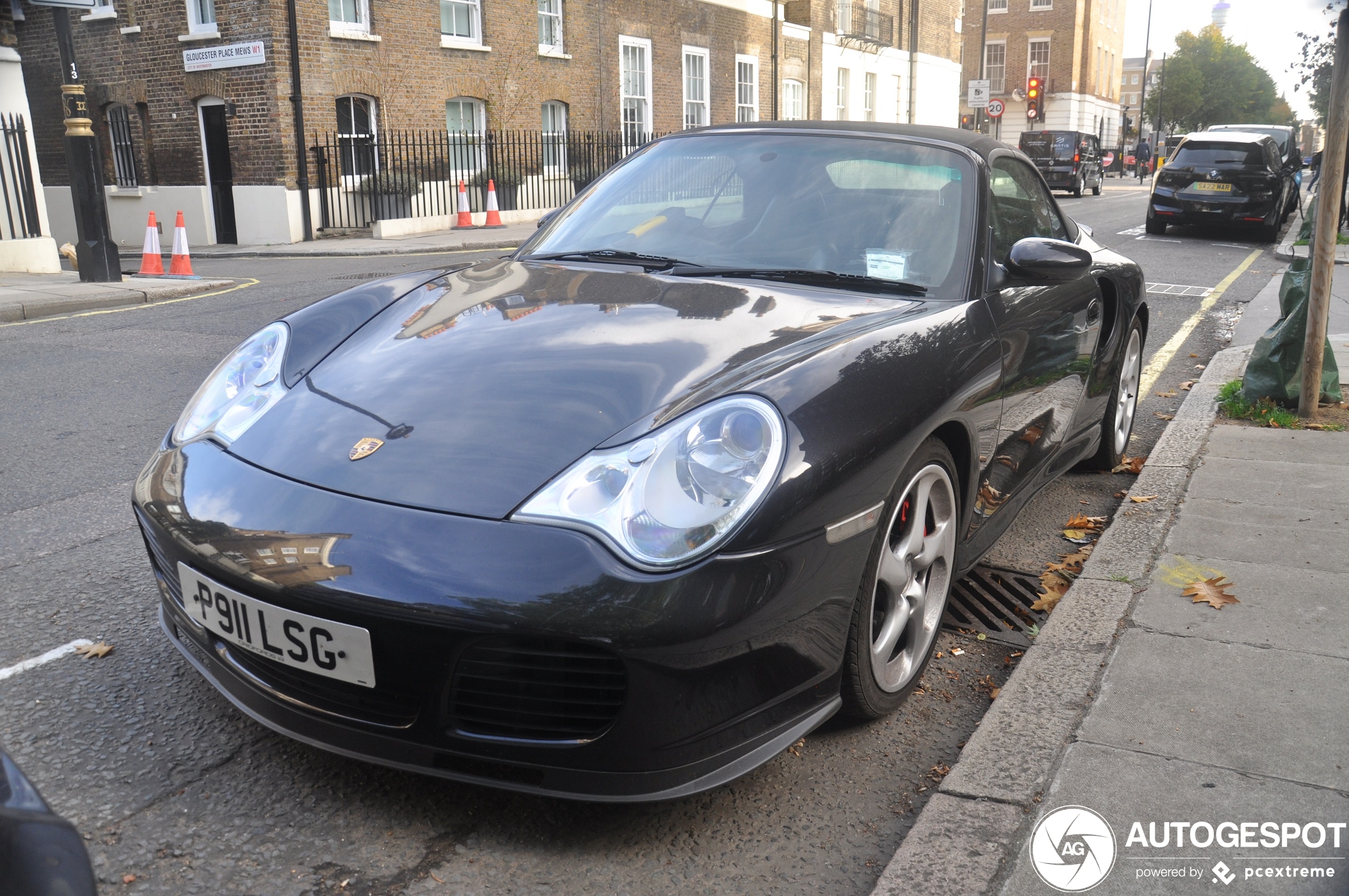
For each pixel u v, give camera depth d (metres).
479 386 2.18
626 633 1.75
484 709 1.84
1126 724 2.23
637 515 1.83
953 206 2.96
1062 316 3.21
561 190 20.20
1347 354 6.22
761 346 2.28
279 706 2.00
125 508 3.83
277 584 1.88
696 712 1.82
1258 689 2.37
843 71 29.81
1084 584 2.98
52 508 3.82
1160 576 3.02
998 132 44.56
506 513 1.86
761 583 1.84
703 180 3.22
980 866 1.80
